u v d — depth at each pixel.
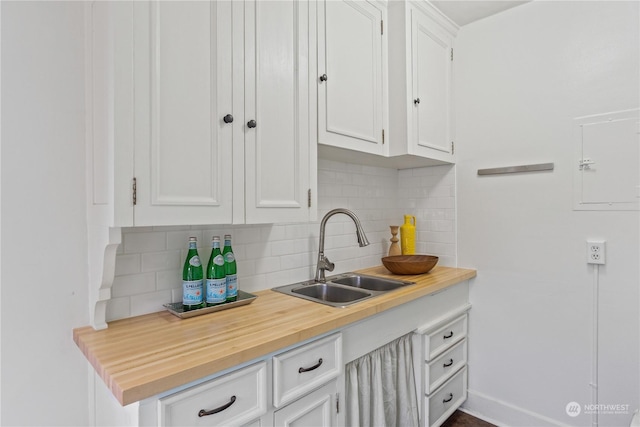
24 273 1.08
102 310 1.15
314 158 1.47
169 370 0.83
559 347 1.83
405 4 1.81
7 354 1.06
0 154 1.04
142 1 0.99
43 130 1.11
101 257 1.09
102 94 1.02
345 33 1.63
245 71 1.23
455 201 2.21
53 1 1.13
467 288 2.15
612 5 1.67
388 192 2.40
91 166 1.14
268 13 1.31
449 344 1.92
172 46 1.04
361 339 1.39
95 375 1.16
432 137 1.99
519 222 1.96
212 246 1.40
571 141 1.78
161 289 1.32
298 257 1.83
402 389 1.62
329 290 1.79
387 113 1.87
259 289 1.65
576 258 1.77
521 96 1.95
